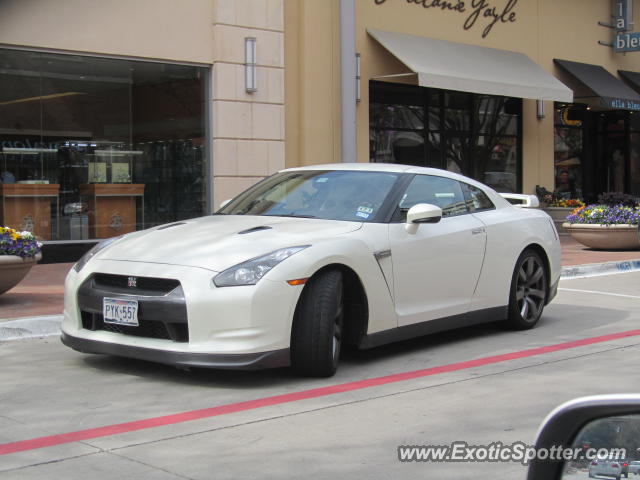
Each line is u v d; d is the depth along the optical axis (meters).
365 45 15.29
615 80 20.03
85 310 5.35
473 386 5.19
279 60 13.73
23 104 11.44
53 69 11.66
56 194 11.86
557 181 20.03
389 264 5.71
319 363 5.20
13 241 7.94
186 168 13.15
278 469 3.65
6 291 8.08
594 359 6.04
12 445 3.99
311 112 14.34
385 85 16.00
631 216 14.31
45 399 4.88
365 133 15.31
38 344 6.63
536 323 7.62
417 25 16.12
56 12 11.45
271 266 4.98
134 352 5.06
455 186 6.77
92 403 4.78
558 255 7.58
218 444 4.01
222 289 4.88
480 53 16.91
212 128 13.16
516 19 18.12
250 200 6.55
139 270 5.14
